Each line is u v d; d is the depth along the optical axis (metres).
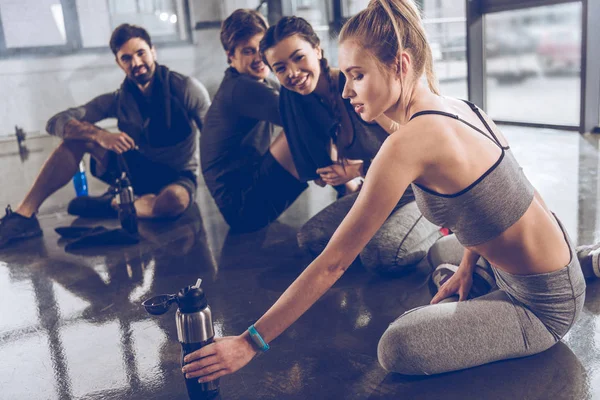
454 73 8.47
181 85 3.67
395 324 1.52
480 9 5.38
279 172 2.86
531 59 15.64
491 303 1.51
